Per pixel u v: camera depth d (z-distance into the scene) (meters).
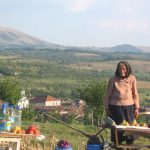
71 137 30.78
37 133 14.73
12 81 75.00
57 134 32.53
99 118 73.44
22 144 18.33
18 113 15.41
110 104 13.33
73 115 83.69
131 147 12.55
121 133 13.02
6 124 14.51
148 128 12.48
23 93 76.69
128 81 13.30
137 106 13.30
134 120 13.01
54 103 140.50
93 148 12.40
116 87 13.25
